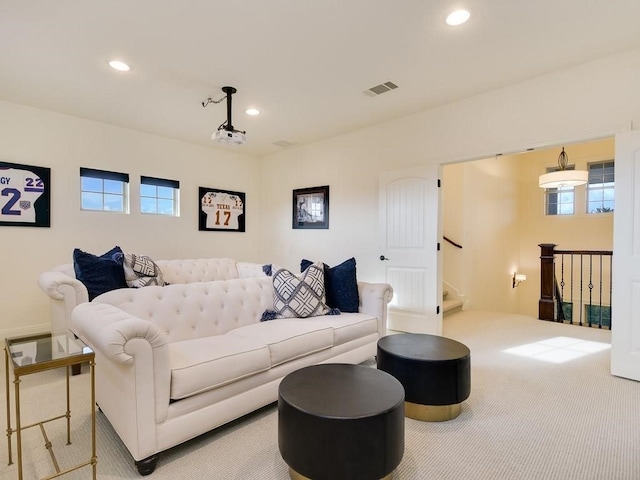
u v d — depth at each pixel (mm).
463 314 5031
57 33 2502
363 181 4645
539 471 1665
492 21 2377
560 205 6941
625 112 2777
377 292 3230
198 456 1803
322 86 3385
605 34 2531
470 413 2223
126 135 4605
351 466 1442
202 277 4258
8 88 3416
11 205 3768
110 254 3482
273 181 5930
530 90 3244
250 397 2074
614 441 1910
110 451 1828
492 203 6219
